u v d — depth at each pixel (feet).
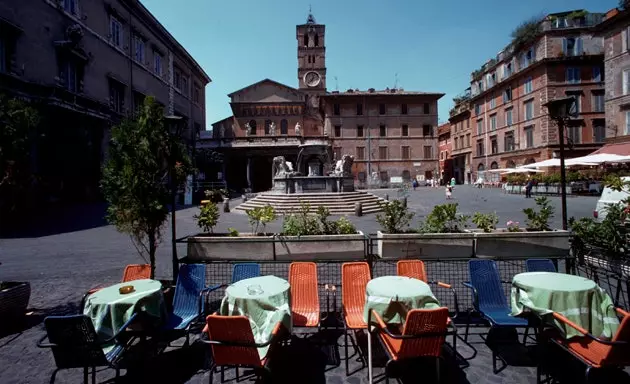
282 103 174.09
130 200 17.21
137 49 116.67
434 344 11.01
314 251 19.07
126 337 13.28
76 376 13.28
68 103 73.61
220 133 163.53
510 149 149.18
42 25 76.74
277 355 14.40
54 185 74.43
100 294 13.28
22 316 17.65
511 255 18.80
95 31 94.79
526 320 14.10
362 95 172.45
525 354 14.10
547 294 11.87
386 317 12.23
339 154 173.68
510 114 148.46
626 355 10.21
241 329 10.64
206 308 17.19
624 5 93.15
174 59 146.00
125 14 109.70
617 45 98.73
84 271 27.48
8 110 17.49
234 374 13.32
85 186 82.94
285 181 75.05
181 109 152.66
